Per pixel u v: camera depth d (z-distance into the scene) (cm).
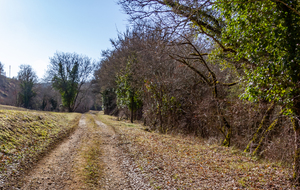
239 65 1016
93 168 881
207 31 1029
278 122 1049
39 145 1117
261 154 1100
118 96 3534
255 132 1246
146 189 706
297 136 734
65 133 1659
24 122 1346
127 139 1570
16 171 742
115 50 3522
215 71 1762
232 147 1345
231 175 836
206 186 727
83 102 8075
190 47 1384
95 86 5841
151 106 2392
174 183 755
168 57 1278
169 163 993
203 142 1675
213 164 989
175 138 1792
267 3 656
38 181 698
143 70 2191
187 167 938
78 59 5822
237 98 1398
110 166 938
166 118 2227
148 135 1816
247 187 711
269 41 670
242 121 1393
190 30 930
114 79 3812
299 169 715
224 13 809
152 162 999
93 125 2478
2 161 780
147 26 896
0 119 1137
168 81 1997
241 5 710
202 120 1798
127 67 2828
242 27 747
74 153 1098
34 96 6312
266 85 712
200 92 1917
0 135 966
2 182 639
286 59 624
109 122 2888
